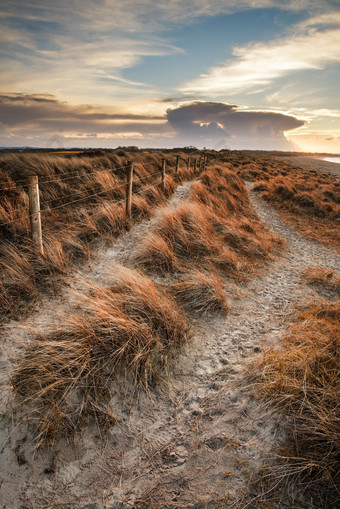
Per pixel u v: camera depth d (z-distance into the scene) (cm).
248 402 245
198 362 301
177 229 578
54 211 638
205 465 200
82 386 236
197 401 256
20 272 379
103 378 249
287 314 402
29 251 434
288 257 669
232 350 322
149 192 814
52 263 419
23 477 188
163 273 459
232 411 240
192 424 233
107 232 571
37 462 196
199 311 378
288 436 209
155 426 233
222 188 1153
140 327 287
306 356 271
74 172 882
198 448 212
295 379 247
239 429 222
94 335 270
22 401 222
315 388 231
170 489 188
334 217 1114
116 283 398
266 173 2141
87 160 1053
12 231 499
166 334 308
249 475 189
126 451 212
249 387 260
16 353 274
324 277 540
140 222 655
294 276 557
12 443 202
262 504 173
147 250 490
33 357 257
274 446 204
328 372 253
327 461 186
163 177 903
